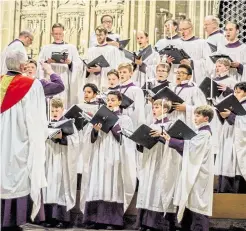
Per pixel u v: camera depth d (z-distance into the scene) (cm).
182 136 1082
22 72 1010
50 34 1895
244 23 1794
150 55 1504
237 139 1188
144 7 1830
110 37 1689
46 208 1147
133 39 1828
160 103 1152
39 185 966
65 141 1147
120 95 1205
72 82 1506
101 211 1134
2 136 965
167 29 1559
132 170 1139
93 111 1273
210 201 1070
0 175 953
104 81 1526
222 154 1218
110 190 1137
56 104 1201
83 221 1141
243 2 1792
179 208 1061
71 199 1149
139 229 1116
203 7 1802
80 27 1883
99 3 1872
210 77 1351
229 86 1338
